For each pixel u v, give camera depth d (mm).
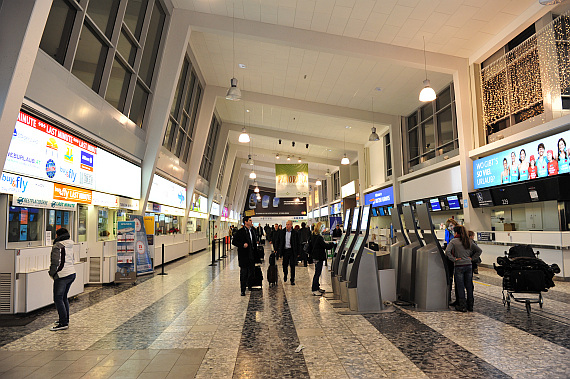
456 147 13039
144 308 6121
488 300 6375
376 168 20578
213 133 21672
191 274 10633
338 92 14805
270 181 47000
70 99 6609
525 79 9438
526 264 5418
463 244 5598
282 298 6895
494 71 10586
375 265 5832
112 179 9141
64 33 6445
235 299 6824
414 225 6430
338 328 4777
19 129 5652
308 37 10609
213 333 4598
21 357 3766
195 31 11438
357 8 9312
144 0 9508
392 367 3359
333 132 20875
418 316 5355
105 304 6496
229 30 10609
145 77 10547
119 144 9258
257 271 8070
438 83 13344
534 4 8641
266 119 20453
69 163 7129
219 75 15016
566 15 8219
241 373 3281
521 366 3320
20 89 4949
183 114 15039
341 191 28156
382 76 13016
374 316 5402
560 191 8406
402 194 16859
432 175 14008
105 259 8609
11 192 5555
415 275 6152
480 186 11039
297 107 16125
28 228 6301
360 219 6422
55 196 6695
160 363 3557
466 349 3820
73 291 6844
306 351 3867
